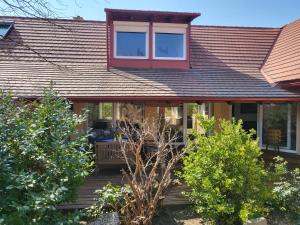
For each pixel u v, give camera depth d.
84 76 12.23
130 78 12.36
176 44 14.22
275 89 12.12
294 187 8.63
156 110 13.06
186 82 12.33
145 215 7.49
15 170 5.63
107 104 12.99
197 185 7.98
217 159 8.02
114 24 13.70
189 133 12.82
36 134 5.82
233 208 7.48
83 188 9.69
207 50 15.59
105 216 7.40
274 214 8.62
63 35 15.17
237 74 13.95
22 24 15.30
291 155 12.53
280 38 16.70
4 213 5.04
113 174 11.05
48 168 5.82
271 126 13.55
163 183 7.72
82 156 6.18
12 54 13.48
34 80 11.36
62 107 6.79
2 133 5.88
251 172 7.91
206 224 8.09
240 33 17.09
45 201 4.95
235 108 15.55
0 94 6.65
